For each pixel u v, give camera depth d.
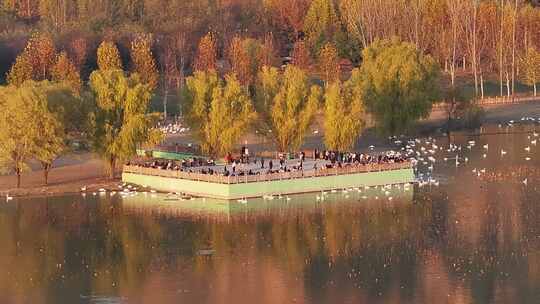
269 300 163.12
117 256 187.00
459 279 171.25
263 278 173.38
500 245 188.88
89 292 168.12
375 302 161.75
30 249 192.12
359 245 191.00
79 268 180.50
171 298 164.62
